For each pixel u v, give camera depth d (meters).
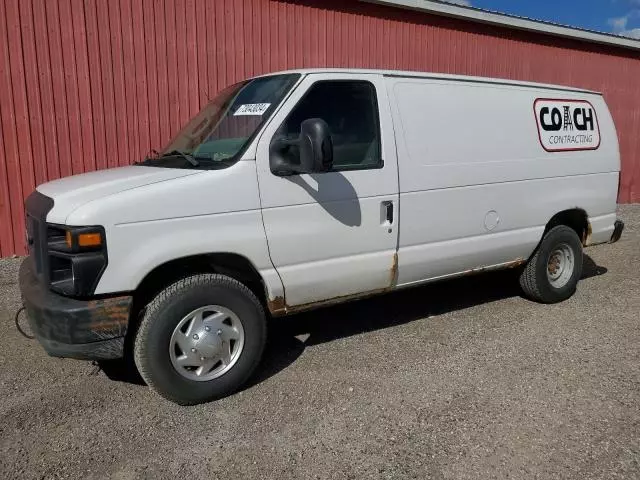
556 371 4.16
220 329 3.77
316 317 5.41
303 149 3.62
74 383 4.09
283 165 3.84
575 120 5.73
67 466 3.10
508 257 5.33
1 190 7.09
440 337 4.86
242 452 3.20
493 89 5.11
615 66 13.22
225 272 3.91
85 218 3.31
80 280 3.33
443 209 4.71
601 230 6.04
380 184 4.31
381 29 9.62
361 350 4.60
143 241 3.46
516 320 5.29
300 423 3.49
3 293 6.06
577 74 12.62
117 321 3.44
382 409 3.64
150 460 3.14
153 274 3.62
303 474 2.99
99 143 7.52
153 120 7.79
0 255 7.22
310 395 3.85
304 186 3.97
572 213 5.83
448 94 4.80
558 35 11.93
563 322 5.22
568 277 5.85
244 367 3.87
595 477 2.93
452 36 10.55
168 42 7.73
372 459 3.11
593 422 3.45
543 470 2.99
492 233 5.09
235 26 8.17
